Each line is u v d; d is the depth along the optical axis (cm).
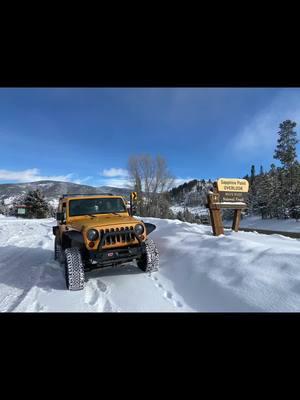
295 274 386
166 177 4184
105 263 515
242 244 561
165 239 791
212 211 847
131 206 685
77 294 457
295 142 5041
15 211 6116
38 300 429
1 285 526
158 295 443
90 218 609
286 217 4584
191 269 517
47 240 1287
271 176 5078
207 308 387
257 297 367
